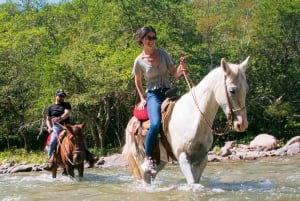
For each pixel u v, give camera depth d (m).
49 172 13.92
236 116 5.93
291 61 34.66
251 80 33.47
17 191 8.34
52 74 25.06
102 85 25.03
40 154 25.75
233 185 7.41
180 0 32.56
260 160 14.70
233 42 34.97
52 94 25.34
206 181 8.23
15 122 32.38
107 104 27.98
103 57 26.95
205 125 6.37
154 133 6.73
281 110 30.84
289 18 32.47
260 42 33.78
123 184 8.48
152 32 6.92
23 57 31.12
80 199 6.65
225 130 6.46
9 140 37.50
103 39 28.81
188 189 6.49
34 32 31.92
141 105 7.25
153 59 6.96
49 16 38.41
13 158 22.66
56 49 31.88
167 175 10.01
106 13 30.03
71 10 38.59
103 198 6.52
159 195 6.36
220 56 33.12
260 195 6.02
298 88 34.38
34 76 29.17
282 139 30.59
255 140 20.23
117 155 16.12
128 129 7.57
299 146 17.59
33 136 35.06
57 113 11.63
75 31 31.94
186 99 6.68
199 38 32.44
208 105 6.30
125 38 28.17
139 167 7.54
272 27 33.00
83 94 24.97
